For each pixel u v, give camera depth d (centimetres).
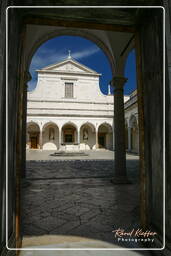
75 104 3038
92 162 1409
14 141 241
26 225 323
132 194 524
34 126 3008
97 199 476
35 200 468
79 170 997
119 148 678
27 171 951
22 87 259
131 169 1025
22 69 260
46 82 3002
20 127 253
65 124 3062
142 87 292
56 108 2952
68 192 547
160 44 233
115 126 695
